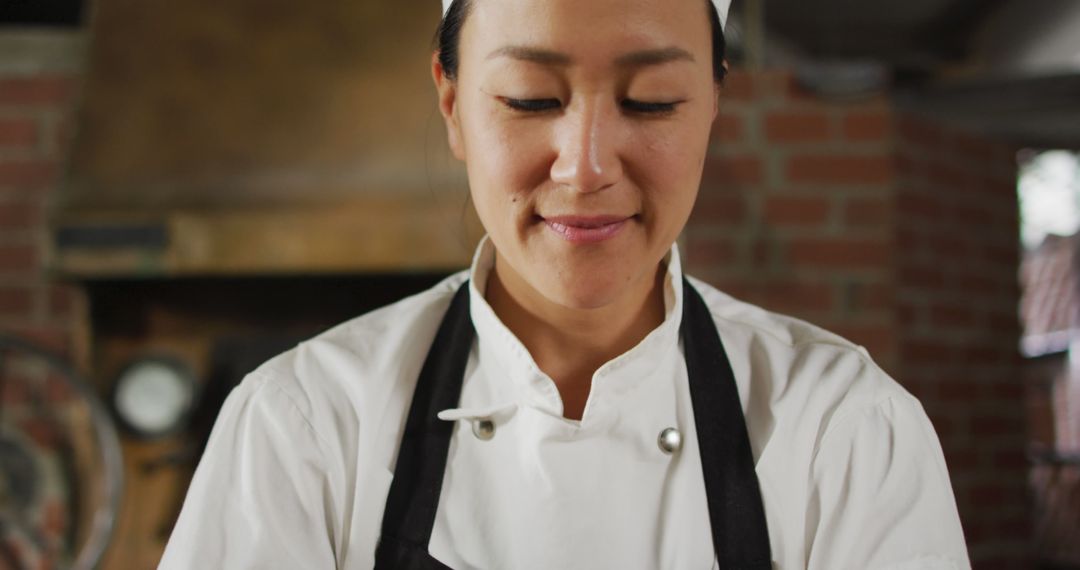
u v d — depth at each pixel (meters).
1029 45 1.96
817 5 2.02
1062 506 2.96
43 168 2.07
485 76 0.62
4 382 2.03
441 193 1.84
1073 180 3.49
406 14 1.97
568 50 0.59
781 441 0.68
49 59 2.08
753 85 1.97
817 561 0.67
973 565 2.13
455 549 0.67
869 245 1.95
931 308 2.05
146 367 1.98
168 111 1.91
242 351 2.07
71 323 2.04
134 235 1.84
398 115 1.89
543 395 0.68
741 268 1.95
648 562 0.68
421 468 0.69
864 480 0.67
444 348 0.73
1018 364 2.27
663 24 0.60
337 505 0.69
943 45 2.08
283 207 1.84
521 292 0.70
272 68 1.94
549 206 0.61
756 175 1.96
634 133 0.60
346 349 0.73
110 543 1.86
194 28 1.97
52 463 2.01
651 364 0.68
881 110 1.97
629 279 0.63
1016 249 2.28
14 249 2.05
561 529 0.67
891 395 0.69
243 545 0.67
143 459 1.98
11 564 2.00
